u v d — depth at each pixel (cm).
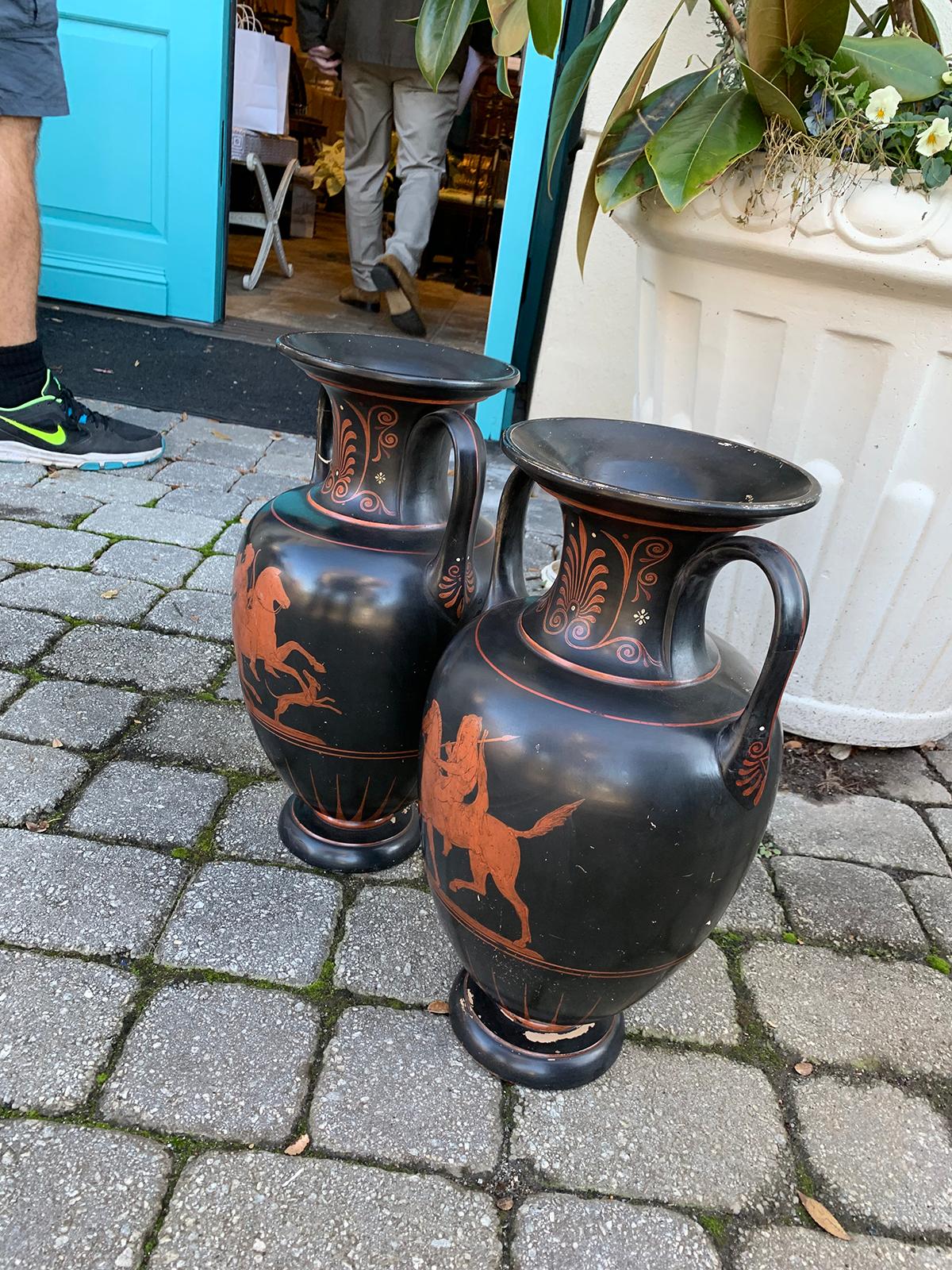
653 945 107
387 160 468
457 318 506
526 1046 125
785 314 163
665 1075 129
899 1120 127
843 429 168
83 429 289
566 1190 112
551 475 94
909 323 154
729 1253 108
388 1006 133
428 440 131
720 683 108
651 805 97
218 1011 128
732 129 151
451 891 113
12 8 225
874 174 148
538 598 122
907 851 180
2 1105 112
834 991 146
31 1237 99
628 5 269
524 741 100
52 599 221
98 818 159
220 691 199
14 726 178
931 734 205
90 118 365
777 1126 124
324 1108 117
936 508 169
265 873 153
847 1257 109
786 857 175
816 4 150
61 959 132
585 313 312
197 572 242
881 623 185
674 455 113
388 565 128
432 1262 102
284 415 347
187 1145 111
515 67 497
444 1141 116
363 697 130
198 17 345
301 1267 100
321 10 425
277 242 529
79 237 392
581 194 294
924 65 152
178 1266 99
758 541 95
